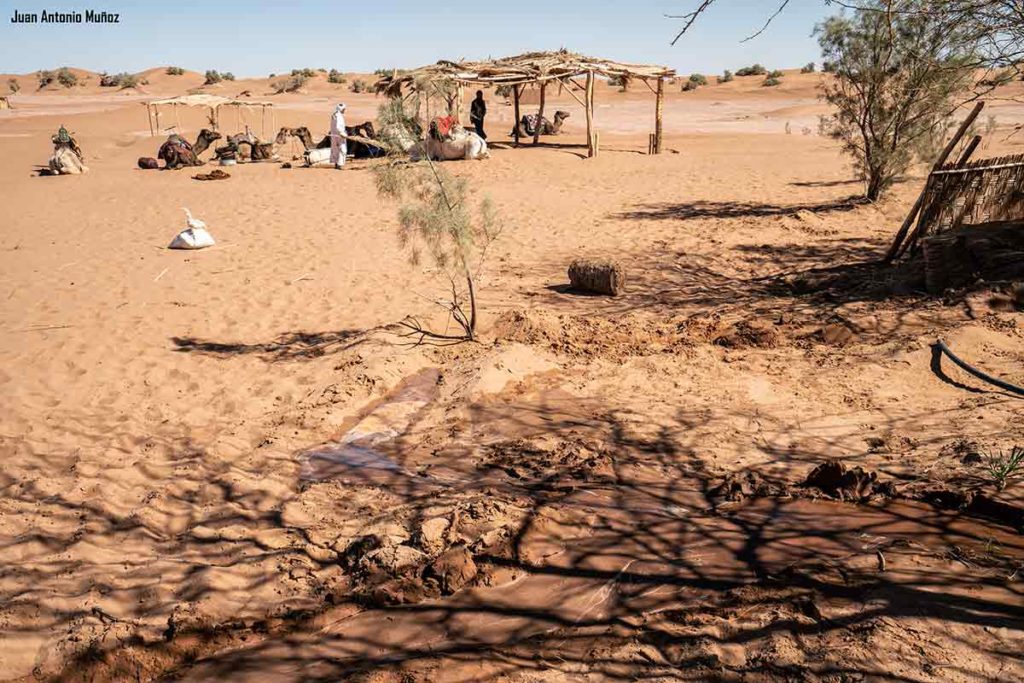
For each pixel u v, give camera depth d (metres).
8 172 24.66
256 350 8.12
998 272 8.14
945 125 15.60
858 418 5.96
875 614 3.60
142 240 13.62
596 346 7.82
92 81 103.50
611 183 20.03
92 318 9.23
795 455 5.43
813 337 7.82
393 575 4.17
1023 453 4.85
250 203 17.55
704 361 7.34
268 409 6.70
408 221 7.58
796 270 10.74
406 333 8.28
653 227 14.19
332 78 94.38
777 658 3.35
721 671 3.32
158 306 9.67
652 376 7.03
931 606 3.62
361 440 6.01
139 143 34.00
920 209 10.09
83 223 15.35
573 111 56.06
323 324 8.88
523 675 3.38
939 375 6.57
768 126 41.03
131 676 3.65
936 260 8.48
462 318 8.60
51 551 4.61
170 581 4.25
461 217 7.66
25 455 5.94
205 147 27.64
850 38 15.45
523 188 19.38
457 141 24.36
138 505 5.08
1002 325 7.20
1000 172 9.44
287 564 4.36
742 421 6.02
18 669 3.69
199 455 5.77
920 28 6.95
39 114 55.91
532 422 6.19
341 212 16.16
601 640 3.61
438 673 3.41
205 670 3.59
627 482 5.14
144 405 6.84
